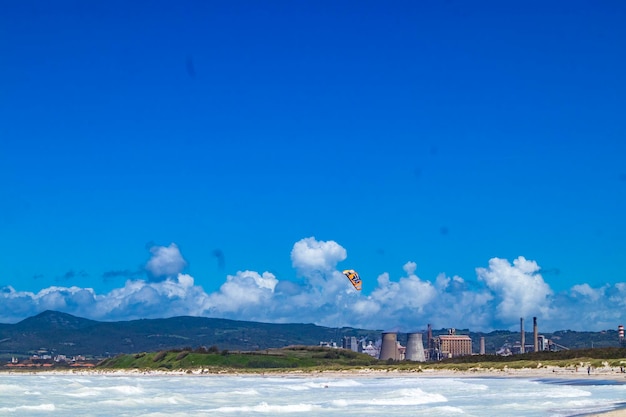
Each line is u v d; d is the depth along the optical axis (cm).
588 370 17050
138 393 12612
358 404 9462
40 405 9325
